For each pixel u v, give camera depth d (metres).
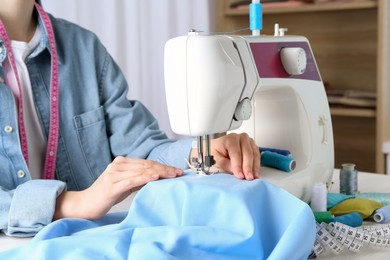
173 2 3.29
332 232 1.09
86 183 1.66
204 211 1.00
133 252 0.92
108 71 1.73
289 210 1.01
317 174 1.40
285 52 1.33
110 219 1.22
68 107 1.63
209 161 1.21
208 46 1.16
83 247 0.95
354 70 3.55
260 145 1.42
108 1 2.87
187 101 1.18
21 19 1.57
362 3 3.13
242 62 1.22
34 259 0.94
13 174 1.47
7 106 1.46
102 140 1.68
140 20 3.08
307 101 1.39
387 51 3.06
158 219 1.04
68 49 1.66
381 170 3.15
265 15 3.78
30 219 1.21
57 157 1.63
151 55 3.16
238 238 0.95
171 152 1.56
